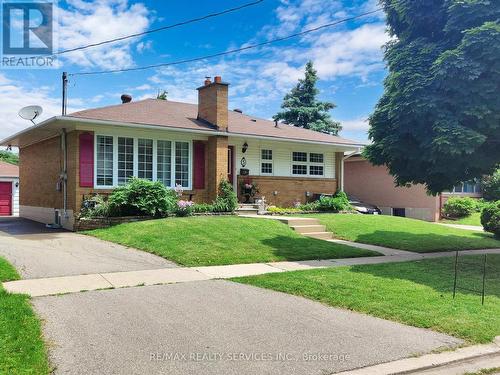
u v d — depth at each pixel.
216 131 17.69
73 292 6.98
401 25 11.64
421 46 10.50
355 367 4.52
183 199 17.62
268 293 7.31
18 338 4.77
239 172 19.70
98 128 15.69
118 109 17.58
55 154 17.61
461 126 9.26
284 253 10.99
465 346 5.21
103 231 13.32
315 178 22.23
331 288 7.56
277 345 5.02
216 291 7.33
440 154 9.96
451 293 7.47
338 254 11.32
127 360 4.46
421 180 12.27
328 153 22.92
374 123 11.72
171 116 18.36
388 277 8.56
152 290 7.29
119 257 10.02
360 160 28.48
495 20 9.51
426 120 9.94
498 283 8.35
